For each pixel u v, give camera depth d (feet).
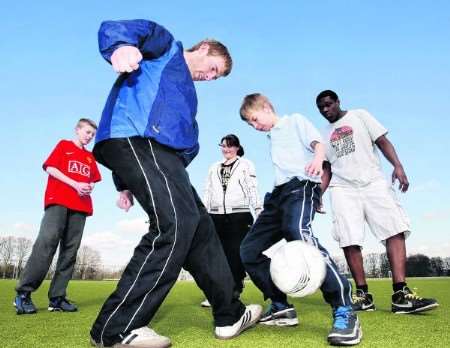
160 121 5.73
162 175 5.62
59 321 8.57
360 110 11.59
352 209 11.17
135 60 5.18
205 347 5.67
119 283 5.58
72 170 11.94
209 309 10.81
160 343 5.50
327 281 6.20
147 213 5.69
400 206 11.04
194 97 6.27
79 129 12.48
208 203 13.65
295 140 8.18
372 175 11.17
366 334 6.73
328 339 5.89
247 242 8.14
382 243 10.82
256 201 13.34
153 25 5.89
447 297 13.29
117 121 5.79
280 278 6.20
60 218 11.10
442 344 5.90
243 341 6.13
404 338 6.37
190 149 6.55
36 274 10.37
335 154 11.62
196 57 6.75
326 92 11.57
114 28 5.38
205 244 6.28
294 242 6.45
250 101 8.66
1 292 16.10
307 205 7.60
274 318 7.70
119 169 5.71
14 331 7.19
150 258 5.52
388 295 15.16
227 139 13.60
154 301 5.50
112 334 5.42
